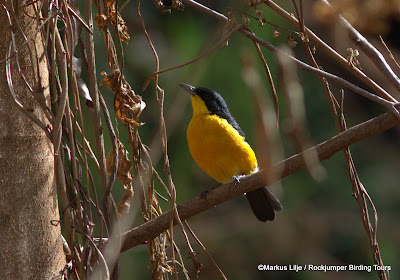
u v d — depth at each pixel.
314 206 16.06
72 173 5.32
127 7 13.88
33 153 5.11
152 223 5.94
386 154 16.56
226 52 12.43
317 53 14.75
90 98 5.50
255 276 15.10
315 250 15.45
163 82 13.22
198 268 5.93
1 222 4.99
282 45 3.62
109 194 5.41
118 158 5.96
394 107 5.23
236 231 16.03
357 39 5.59
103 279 5.16
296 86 3.55
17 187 5.04
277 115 5.58
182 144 13.20
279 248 15.49
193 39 13.46
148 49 13.56
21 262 5.02
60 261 5.29
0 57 5.07
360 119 15.95
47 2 5.15
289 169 5.58
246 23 5.41
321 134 15.19
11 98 5.02
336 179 16.23
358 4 3.68
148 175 6.28
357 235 15.46
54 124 4.86
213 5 11.01
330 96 6.37
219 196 6.05
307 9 6.08
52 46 4.93
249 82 3.01
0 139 5.00
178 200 12.86
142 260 12.88
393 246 15.00
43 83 5.23
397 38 8.27
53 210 5.25
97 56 12.25
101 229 5.39
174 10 13.94
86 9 5.45
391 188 15.92
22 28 5.12
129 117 5.95
